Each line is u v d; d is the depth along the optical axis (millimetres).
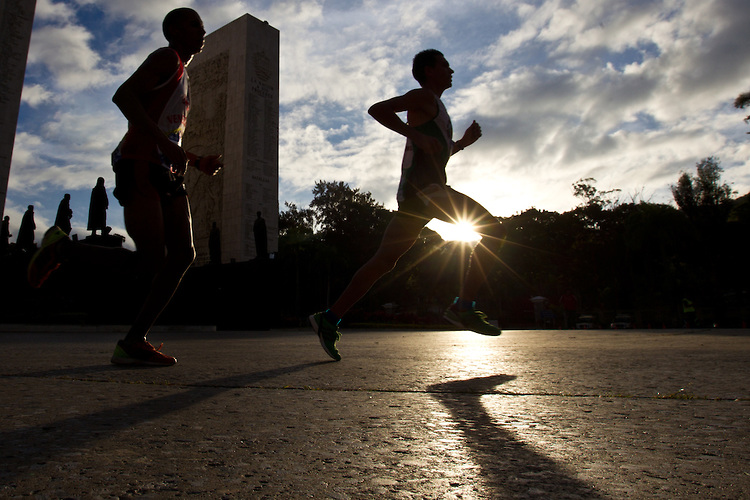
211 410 1460
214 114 33281
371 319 33938
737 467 852
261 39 33344
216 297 20469
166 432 1167
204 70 34594
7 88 27438
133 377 2330
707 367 2566
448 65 3549
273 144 32969
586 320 33906
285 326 29391
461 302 3430
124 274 2863
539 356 3467
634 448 997
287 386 1984
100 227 19297
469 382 2096
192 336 10742
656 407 1471
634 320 32594
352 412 1427
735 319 31062
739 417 1305
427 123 3318
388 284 52000
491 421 1290
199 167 3436
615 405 1514
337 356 3240
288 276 48594
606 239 44000
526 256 46594
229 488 758
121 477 815
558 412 1410
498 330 3461
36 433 1152
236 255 29969
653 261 39875
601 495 714
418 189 3238
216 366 2873
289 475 827
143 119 2756
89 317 17516
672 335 7609
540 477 808
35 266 2803
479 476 817
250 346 5352
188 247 3088
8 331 14102
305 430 1189
